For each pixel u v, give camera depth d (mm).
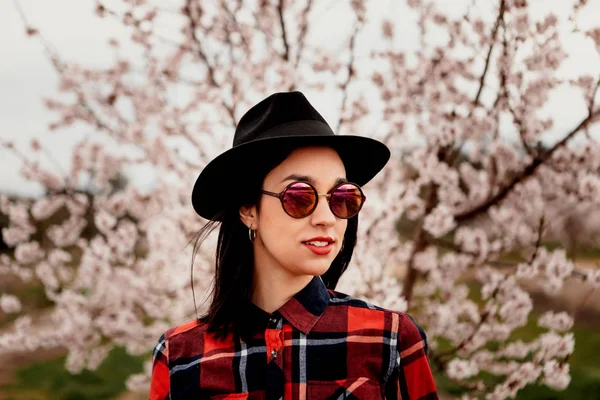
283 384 1225
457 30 3070
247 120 1375
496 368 3025
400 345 1255
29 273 4180
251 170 1250
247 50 3557
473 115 3070
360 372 1222
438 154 3266
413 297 3557
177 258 3484
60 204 4031
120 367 6812
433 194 3365
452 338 3162
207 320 1369
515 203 3209
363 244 2973
